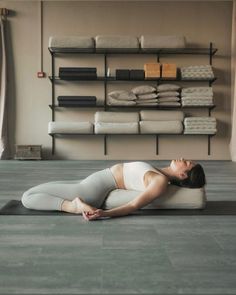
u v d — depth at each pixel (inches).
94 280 66.5
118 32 287.3
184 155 292.0
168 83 285.1
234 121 277.4
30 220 107.0
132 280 66.6
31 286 64.1
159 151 291.9
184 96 272.8
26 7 285.6
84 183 117.4
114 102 273.1
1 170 220.4
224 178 192.1
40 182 177.9
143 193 110.5
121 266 73.0
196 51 287.3
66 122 274.8
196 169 119.2
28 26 286.8
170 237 92.2
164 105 275.1
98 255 79.1
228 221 107.5
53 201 115.2
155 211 117.3
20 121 290.8
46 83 289.1
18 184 171.5
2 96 284.2
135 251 81.9
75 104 272.4
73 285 64.5
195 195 118.9
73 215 112.0
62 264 73.9
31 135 291.1
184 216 112.3
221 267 72.8
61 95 287.6
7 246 84.8
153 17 286.8
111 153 291.9
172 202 118.3
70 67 275.9
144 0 285.6
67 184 117.9
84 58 287.1
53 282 65.7
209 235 94.1
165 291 62.4
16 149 278.5
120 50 277.6
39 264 73.8
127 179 116.7
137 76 272.1
